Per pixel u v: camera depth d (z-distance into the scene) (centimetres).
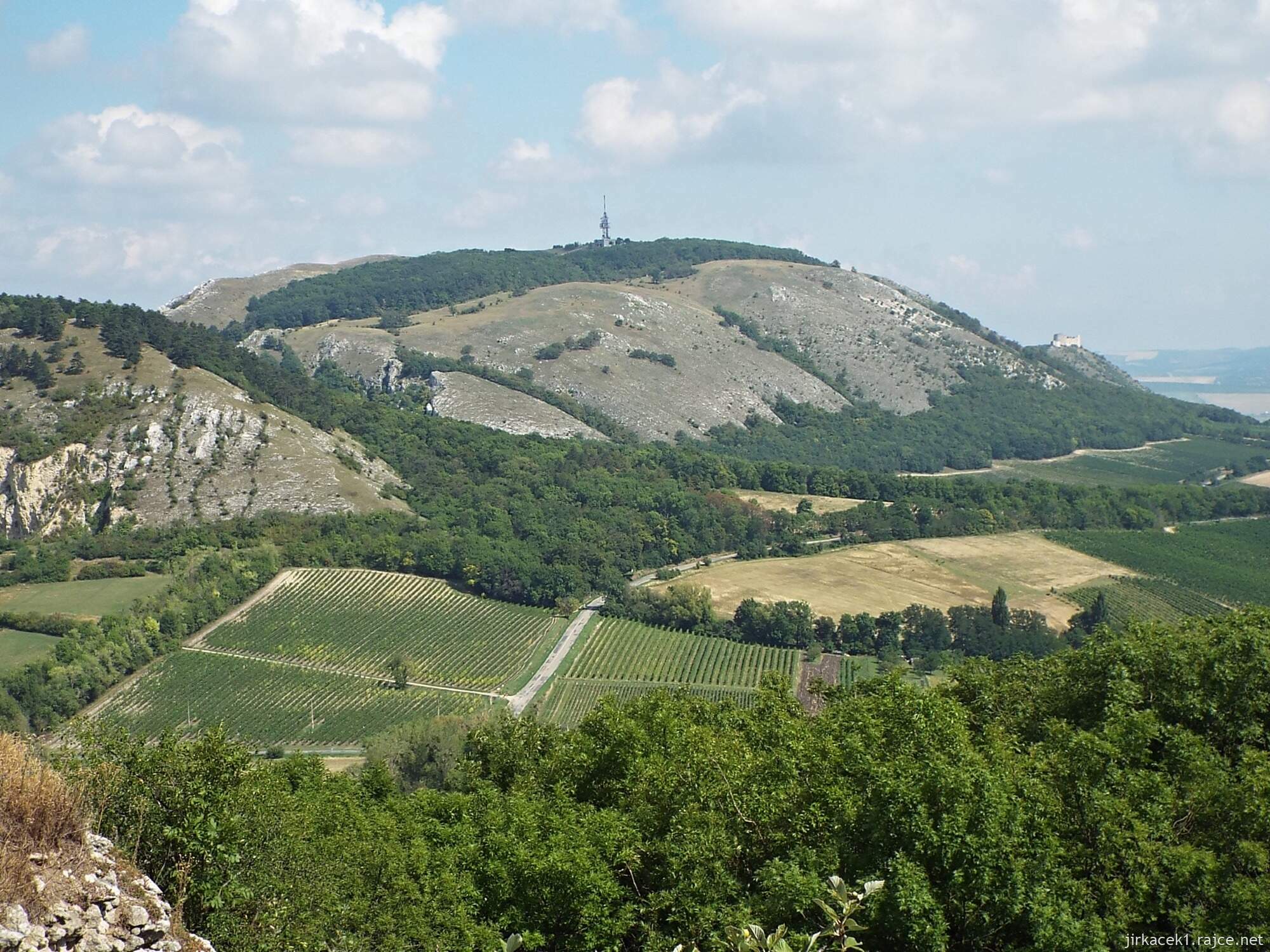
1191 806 3134
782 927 1444
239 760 2481
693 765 3431
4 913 1478
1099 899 2778
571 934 3073
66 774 1942
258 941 2173
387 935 2706
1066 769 3100
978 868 2664
